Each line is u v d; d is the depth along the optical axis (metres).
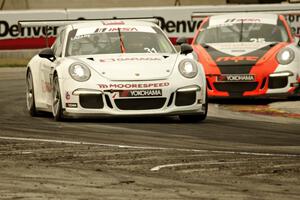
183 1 83.62
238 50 39.81
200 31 42.56
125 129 28.69
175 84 30.12
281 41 41.06
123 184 18.36
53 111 31.73
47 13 66.62
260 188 17.92
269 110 35.78
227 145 24.89
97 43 32.88
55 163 21.19
